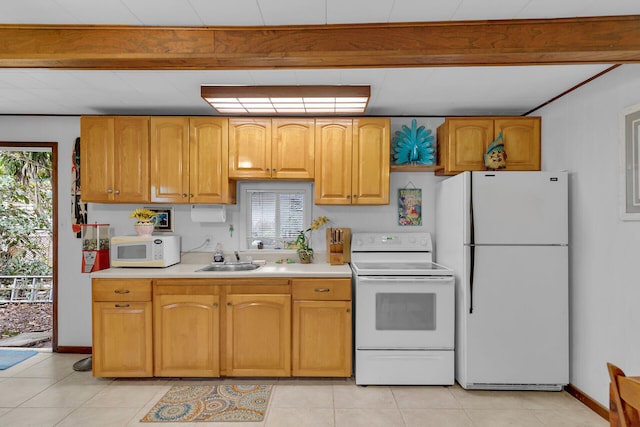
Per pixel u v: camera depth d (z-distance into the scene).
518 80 2.63
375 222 3.61
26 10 1.76
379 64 2.02
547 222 2.80
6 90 2.86
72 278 3.57
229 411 2.55
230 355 2.98
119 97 3.04
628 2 1.69
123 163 3.25
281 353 2.98
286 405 2.63
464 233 2.83
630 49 1.81
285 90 2.76
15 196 5.62
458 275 2.95
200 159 3.28
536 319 2.79
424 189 3.61
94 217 3.60
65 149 3.56
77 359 3.43
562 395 2.79
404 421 2.44
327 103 2.96
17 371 3.18
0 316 4.79
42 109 3.36
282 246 3.64
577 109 2.75
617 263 2.38
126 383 2.96
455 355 3.01
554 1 1.68
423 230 3.60
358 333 2.91
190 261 3.58
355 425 2.39
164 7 1.74
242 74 2.55
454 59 1.94
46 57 1.91
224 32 1.92
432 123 3.56
